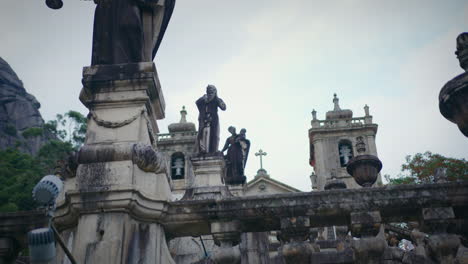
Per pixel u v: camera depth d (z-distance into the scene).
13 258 6.46
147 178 6.16
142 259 5.76
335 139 52.59
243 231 6.33
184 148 50.06
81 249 5.57
